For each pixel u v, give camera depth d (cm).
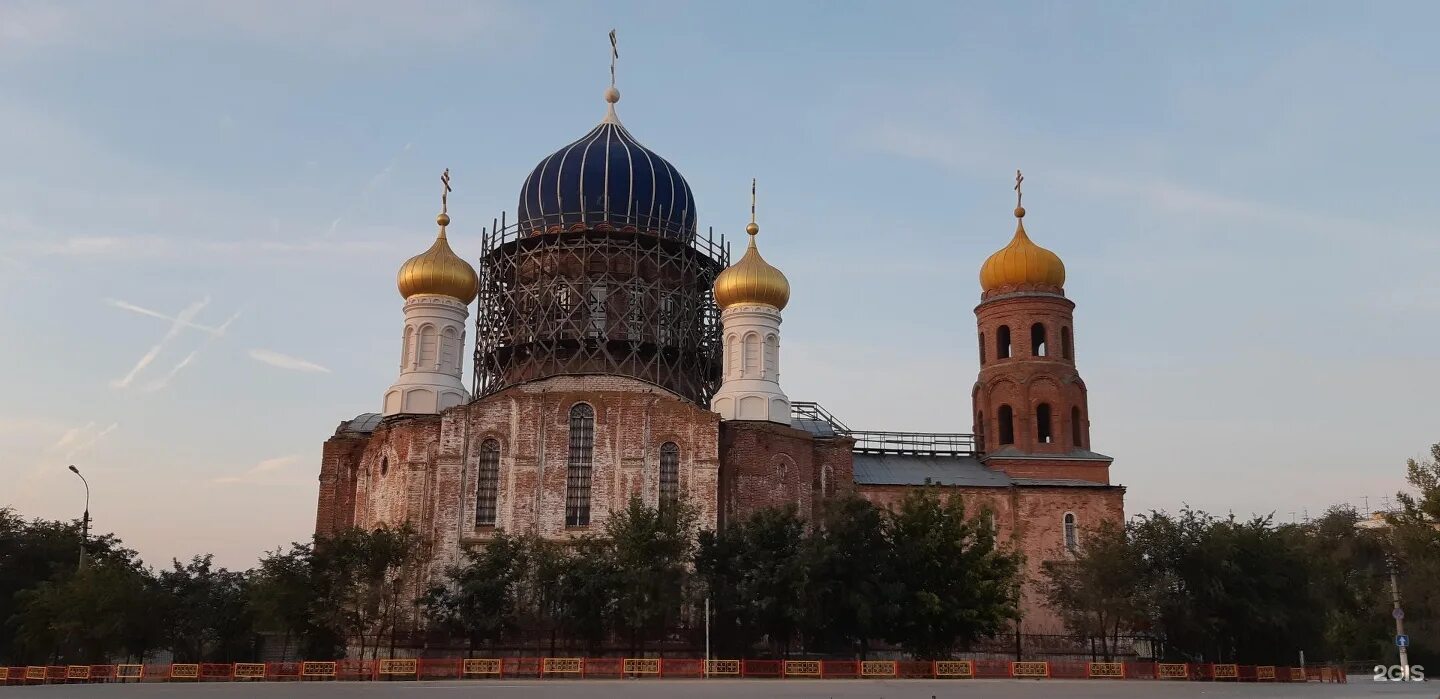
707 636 5312
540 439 6519
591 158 7906
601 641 5791
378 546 5809
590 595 5516
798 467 7025
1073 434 8362
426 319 7281
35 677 5075
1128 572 6047
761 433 6850
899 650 6425
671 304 7675
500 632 5684
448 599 5731
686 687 4356
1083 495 7844
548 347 7469
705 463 6456
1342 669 6481
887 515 6131
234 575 6125
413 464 6525
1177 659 6284
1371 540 9406
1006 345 8656
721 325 7550
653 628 5788
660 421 6562
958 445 8606
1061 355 8438
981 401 8569
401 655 6028
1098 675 5631
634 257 7625
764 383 7131
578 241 7588
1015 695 3975
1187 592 6084
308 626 5700
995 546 7375
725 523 6594
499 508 6431
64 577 6362
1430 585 7650
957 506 5981
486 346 7769
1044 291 8531
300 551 5744
